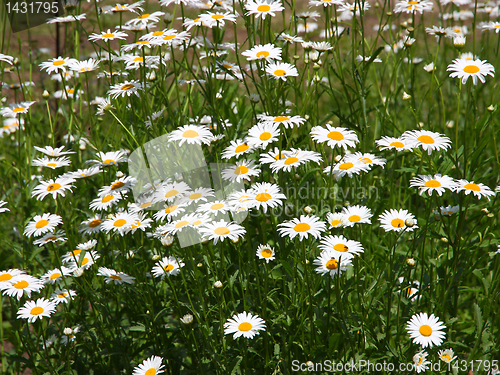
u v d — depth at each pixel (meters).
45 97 2.04
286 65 1.96
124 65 2.07
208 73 1.98
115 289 1.98
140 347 1.95
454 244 1.94
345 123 2.00
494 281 1.93
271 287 1.96
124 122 2.01
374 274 1.95
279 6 1.97
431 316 1.87
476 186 1.90
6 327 2.05
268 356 1.92
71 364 1.96
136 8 2.08
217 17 1.96
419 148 1.99
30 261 2.03
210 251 1.93
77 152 2.10
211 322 1.93
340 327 1.90
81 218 2.07
